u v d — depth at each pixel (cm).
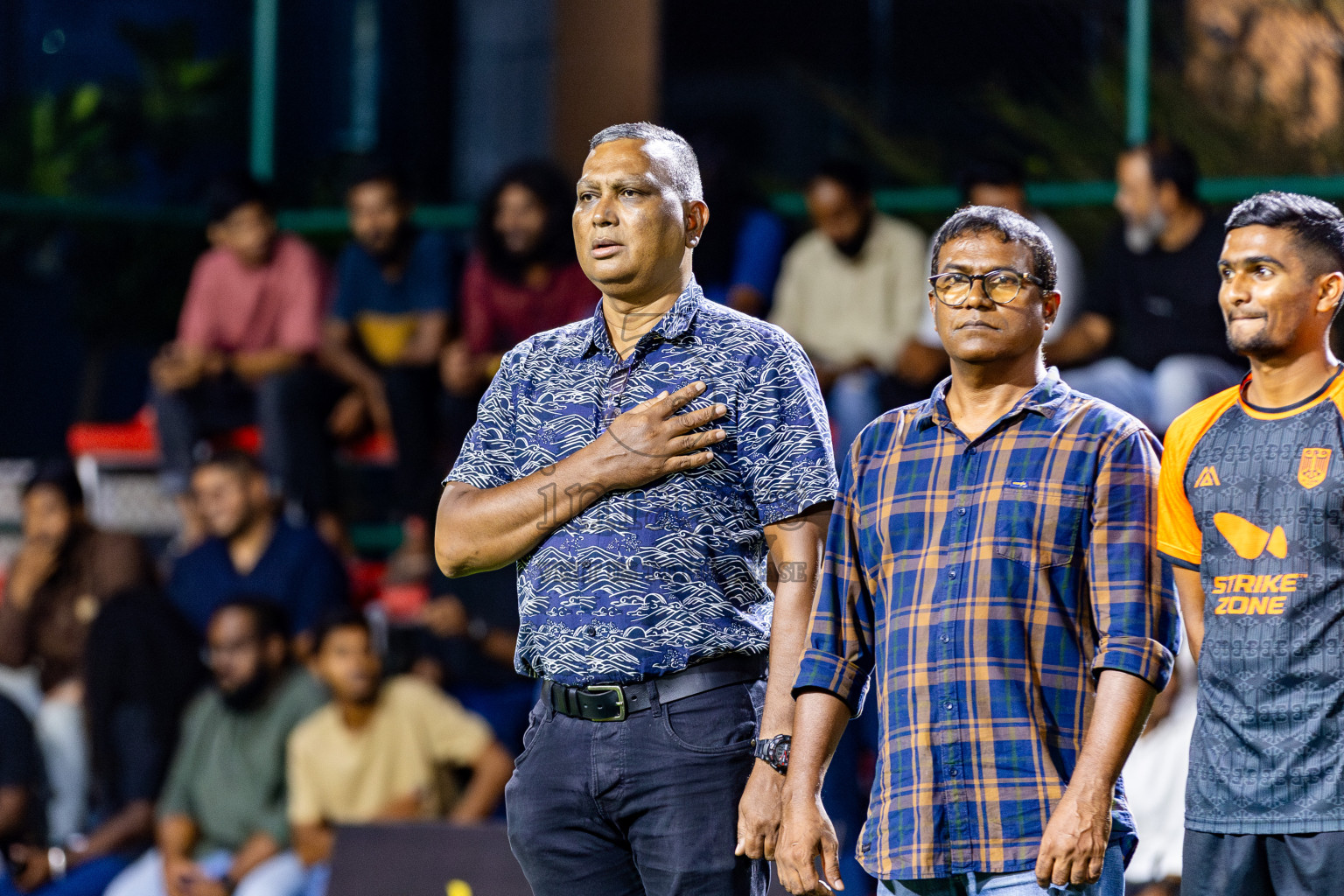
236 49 2350
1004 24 1767
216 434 1808
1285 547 721
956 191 1712
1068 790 683
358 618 1448
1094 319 1479
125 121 2139
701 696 726
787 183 1836
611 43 2111
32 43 2239
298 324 1789
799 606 741
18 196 2025
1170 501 754
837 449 1512
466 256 1802
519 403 781
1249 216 739
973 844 705
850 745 1328
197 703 1533
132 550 1688
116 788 1548
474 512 748
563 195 1633
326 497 1747
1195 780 743
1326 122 1603
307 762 1452
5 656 1664
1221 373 1409
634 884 750
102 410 2092
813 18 1942
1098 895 691
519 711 1518
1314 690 712
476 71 2203
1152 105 1670
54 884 1495
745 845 714
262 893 1420
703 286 1586
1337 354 1446
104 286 2023
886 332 1546
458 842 1276
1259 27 1638
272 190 1950
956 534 725
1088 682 713
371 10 2195
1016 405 733
